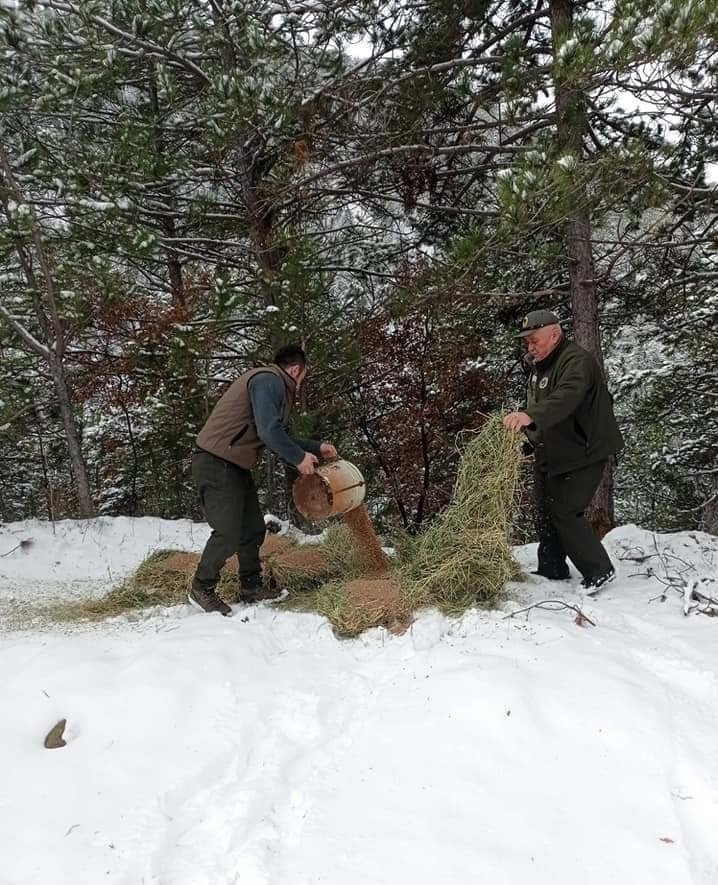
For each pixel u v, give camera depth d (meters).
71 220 7.04
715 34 4.00
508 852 1.86
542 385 4.10
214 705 2.70
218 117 5.99
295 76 6.72
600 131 7.46
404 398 8.29
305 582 4.46
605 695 2.57
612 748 2.29
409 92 6.45
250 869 1.85
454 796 2.11
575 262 6.62
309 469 3.85
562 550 4.39
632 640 3.21
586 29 4.66
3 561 5.74
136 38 6.45
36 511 13.07
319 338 7.57
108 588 4.90
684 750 2.28
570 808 2.03
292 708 2.71
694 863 1.81
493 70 6.79
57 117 7.14
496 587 3.76
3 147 6.61
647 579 4.40
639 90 5.23
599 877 1.77
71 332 7.98
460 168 7.86
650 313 8.55
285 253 7.61
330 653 3.29
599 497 6.98
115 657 3.18
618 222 6.93
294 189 6.77
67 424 7.68
